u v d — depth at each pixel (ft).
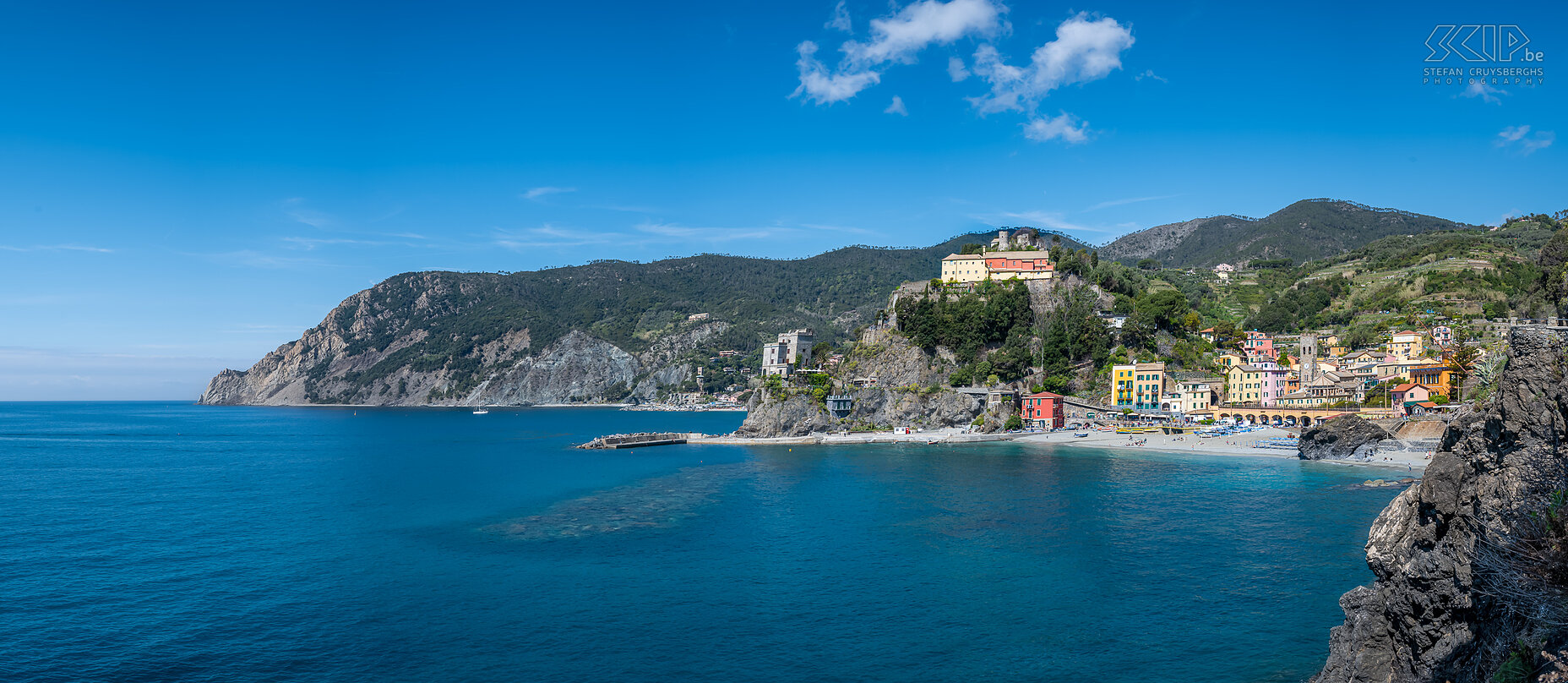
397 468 545.44
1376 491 367.86
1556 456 100.99
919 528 303.48
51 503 386.93
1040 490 390.01
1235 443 596.70
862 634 193.36
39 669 176.35
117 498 404.36
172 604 219.61
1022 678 167.63
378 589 231.71
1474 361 554.46
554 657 182.09
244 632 197.98
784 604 216.13
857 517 328.29
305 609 215.10
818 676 170.71
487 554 272.31
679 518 332.39
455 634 196.54
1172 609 203.72
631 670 174.81
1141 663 172.86
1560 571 92.43
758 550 273.13
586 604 217.15
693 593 226.38
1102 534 285.64
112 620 205.98
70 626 202.28
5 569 253.85
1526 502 99.86
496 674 173.58
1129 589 220.64
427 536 301.84
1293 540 269.44
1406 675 122.11
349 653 184.65
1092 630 191.72
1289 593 213.66
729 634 194.70
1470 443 115.34
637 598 222.69
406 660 180.96
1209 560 246.27
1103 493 377.50
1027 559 254.68
